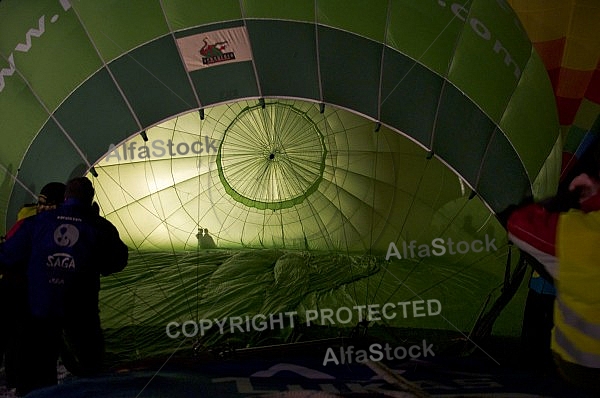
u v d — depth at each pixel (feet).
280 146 28.12
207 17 20.63
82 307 15.62
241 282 22.40
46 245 14.65
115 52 20.38
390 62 20.85
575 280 9.54
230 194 28.37
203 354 17.37
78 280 14.83
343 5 20.84
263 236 28.40
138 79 20.38
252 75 20.70
